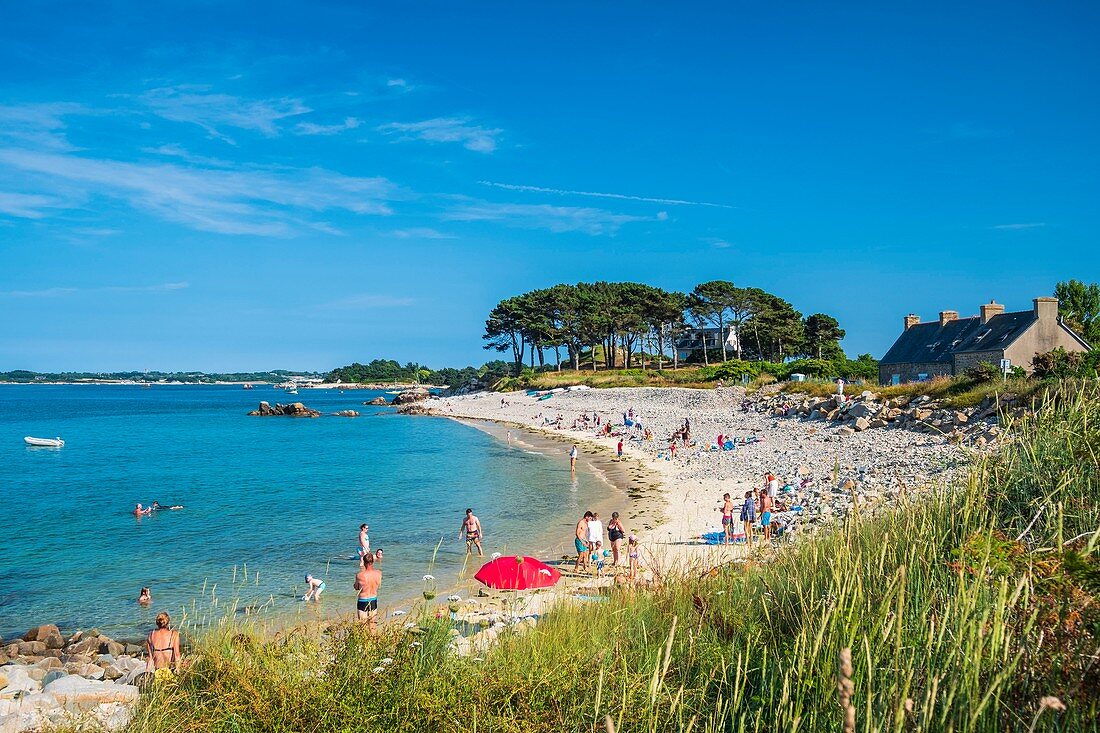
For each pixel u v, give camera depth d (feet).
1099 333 186.19
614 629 22.07
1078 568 13.87
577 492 106.52
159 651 29.68
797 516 65.67
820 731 14.02
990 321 174.81
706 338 376.89
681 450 139.44
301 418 329.52
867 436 108.37
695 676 18.42
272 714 18.83
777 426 137.90
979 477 23.36
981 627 12.82
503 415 283.18
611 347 375.45
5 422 304.30
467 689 18.88
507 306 398.21
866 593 17.93
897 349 198.80
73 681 31.40
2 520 91.66
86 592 61.36
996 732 12.05
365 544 66.74
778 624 19.42
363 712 18.47
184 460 159.53
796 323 329.31
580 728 17.19
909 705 11.85
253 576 64.95
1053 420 25.82
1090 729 12.02
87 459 163.84
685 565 35.01
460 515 91.09
